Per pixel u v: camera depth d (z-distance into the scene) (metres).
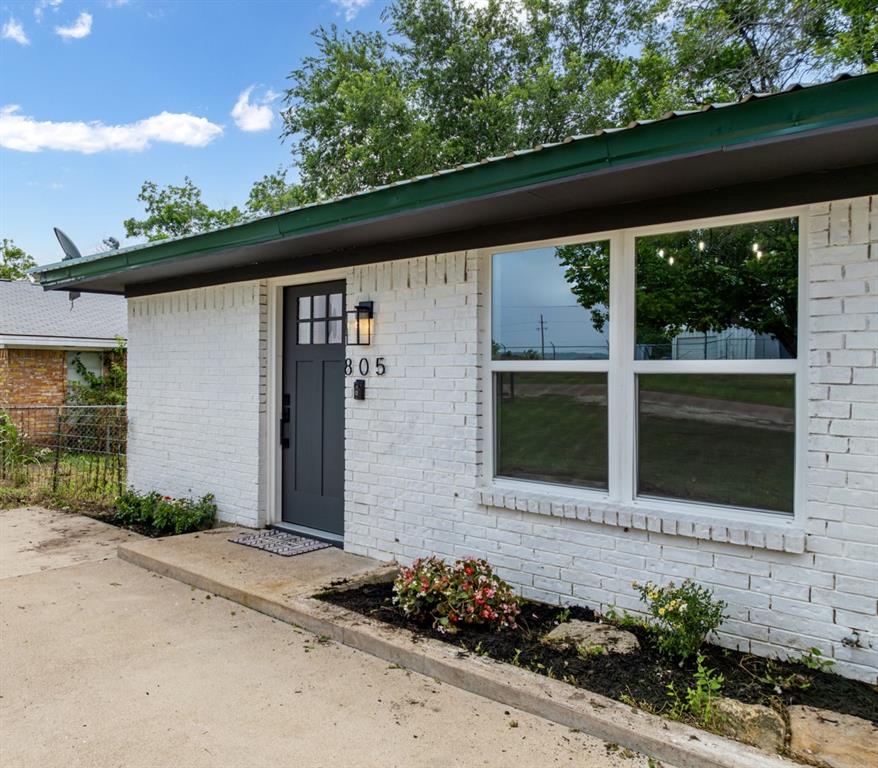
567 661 3.17
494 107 16.23
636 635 3.49
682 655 3.12
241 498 6.19
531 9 17.55
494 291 4.39
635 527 3.63
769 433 3.35
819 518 3.10
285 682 3.20
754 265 3.39
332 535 5.61
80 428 9.21
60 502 7.71
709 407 3.54
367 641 3.52
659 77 14.55
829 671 3.05
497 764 2.51
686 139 2.76
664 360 3.68
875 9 10.01
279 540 5.55
